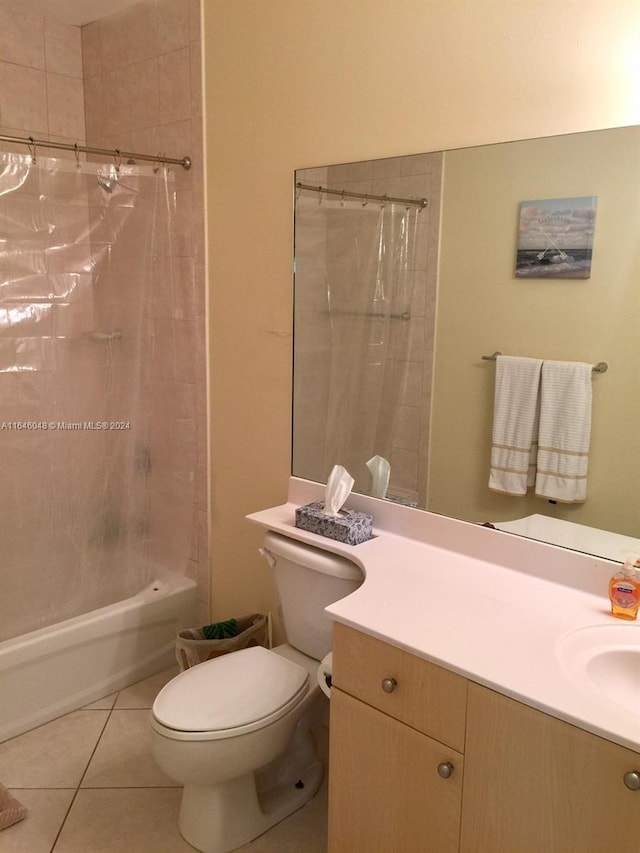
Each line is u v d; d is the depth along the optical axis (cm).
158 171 252
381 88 188
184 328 260
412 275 188
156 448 281
